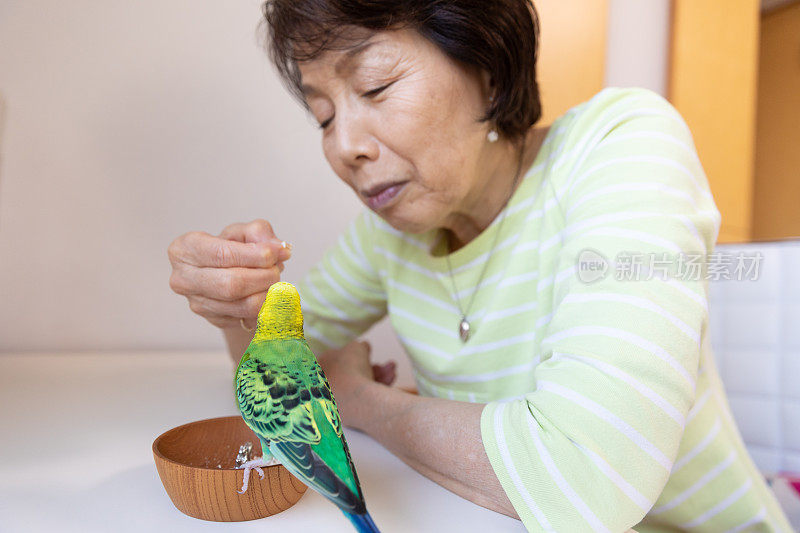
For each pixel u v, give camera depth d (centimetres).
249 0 130
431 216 66
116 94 119
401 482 50
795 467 109
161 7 122
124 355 119
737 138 186
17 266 114
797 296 112
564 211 65
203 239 64
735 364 118
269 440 36
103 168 119
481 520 43
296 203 137
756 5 187
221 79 128
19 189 113
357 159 61
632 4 178
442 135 61
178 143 125
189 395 83
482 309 75
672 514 64
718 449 62
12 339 114
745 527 64
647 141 57
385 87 58
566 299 50
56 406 73
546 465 42
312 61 59
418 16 56
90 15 116
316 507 44
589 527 40
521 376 70
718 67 183
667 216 50
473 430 48
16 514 40
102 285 121
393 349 149
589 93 165
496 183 74
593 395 43
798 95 187
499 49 60
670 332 45
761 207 191
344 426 68
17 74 111
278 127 134
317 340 100
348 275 97
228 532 39
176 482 40
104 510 42
